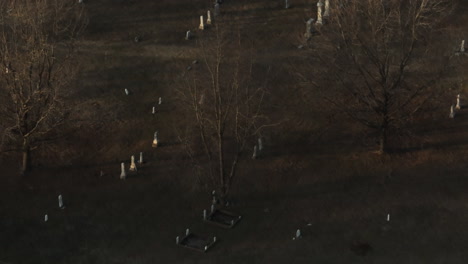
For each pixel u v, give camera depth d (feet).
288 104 190.90
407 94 188.24
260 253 152.46
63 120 177.88
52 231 158.61
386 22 177.37
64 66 183.42
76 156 177.99
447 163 173.99
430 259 149.79
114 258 151.74
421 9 167.22
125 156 178.40
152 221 161.27
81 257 152.05
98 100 193.57
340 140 180.86
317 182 170.19
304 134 182.70
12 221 161.07
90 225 160.25
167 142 181.57
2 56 161.27
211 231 158.30
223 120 158.92
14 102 163.12
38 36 165.68
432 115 186.50
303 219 160.66
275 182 170.19
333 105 189.06
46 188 169.68
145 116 189.06
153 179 172.24
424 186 168.25
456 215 160.35
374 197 165.78
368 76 191.11
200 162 175.73
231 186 168.76
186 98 185.47
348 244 154.10
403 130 181.78
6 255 152.35
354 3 188.34
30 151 173.99
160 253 152.97
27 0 176.04
